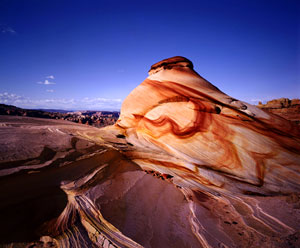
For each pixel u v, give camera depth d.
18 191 4.07
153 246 3.50
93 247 3.35
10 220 3.62
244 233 4.06
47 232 3.56
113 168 7.08
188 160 8.32
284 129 9.77
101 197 4.86
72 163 5.66
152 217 4.55
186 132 9.79
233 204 5.61
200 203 5.63
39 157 5.12
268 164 7.71
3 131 6.63
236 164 7.84
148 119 11.81
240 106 11.20
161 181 6.96
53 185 4.73
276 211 5.12
